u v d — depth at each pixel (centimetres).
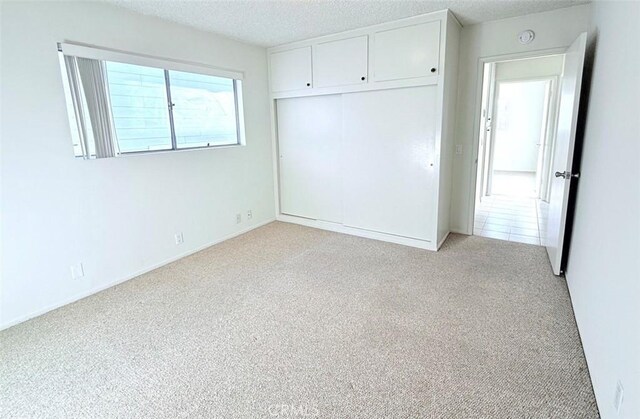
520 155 941
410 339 221
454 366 196
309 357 207
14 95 238
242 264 351
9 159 240
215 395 180
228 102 419
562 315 243
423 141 362
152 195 337
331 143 438
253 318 251
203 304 273
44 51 250
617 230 158
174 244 364
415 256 360
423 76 344
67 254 278
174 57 342
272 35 391
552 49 338
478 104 390
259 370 198
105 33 285
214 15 318
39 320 255
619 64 182
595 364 175
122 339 229
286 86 447
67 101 266
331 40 395
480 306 258
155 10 302
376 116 387
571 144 271
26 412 171
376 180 404
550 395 173
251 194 459
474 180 411
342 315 252
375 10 315
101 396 181
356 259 356
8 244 245
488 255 358
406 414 165
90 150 280
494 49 368
